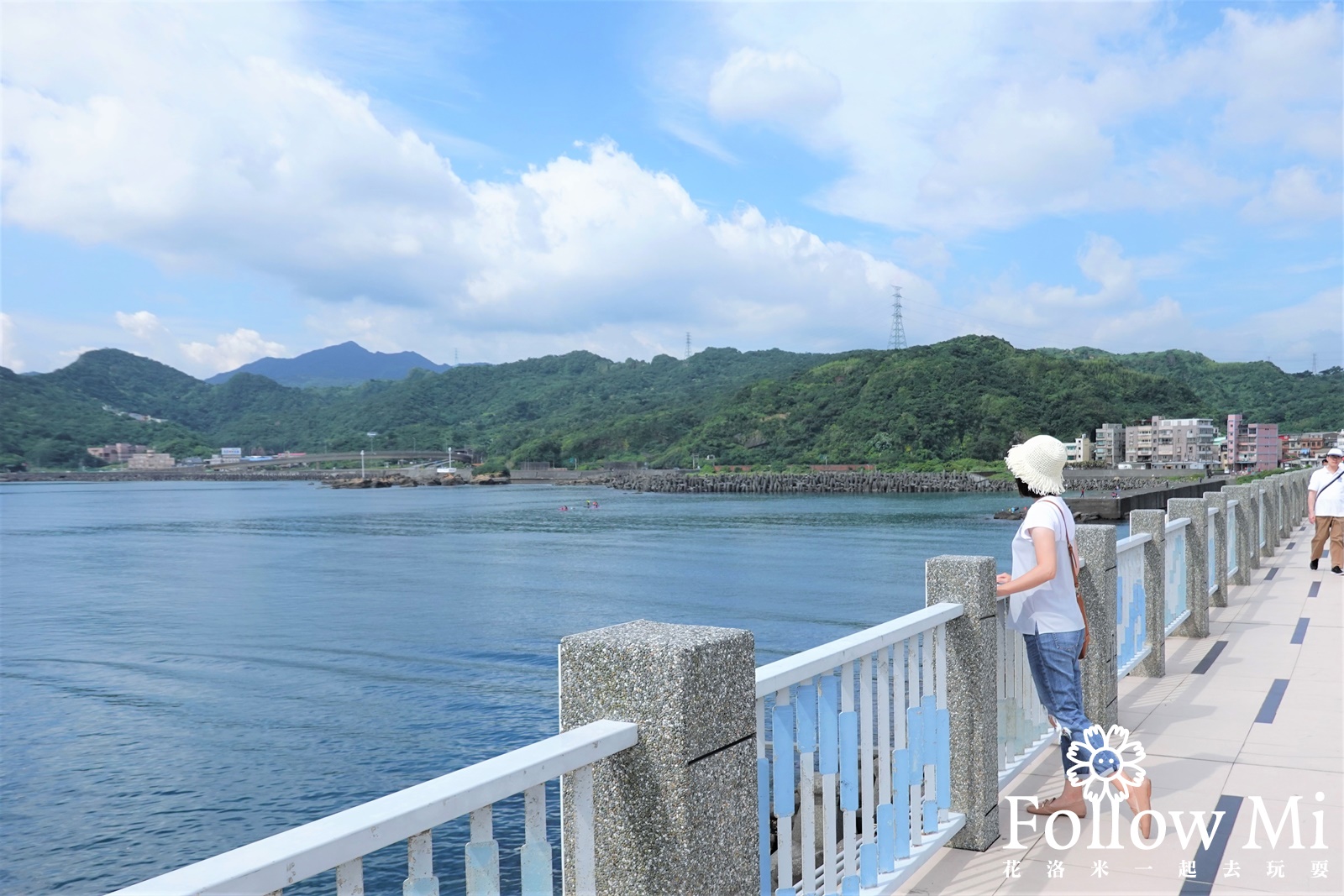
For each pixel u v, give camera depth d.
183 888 1.18
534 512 98.25
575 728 2.05
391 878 10.14
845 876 3.06
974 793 3.88
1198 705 6.13
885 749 3.35
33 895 10.93
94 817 13.16
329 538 66.69
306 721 17.70
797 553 49.59
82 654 25.22
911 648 3.59
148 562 51.31
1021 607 4.11
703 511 94.81
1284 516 16.81
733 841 2.11
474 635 26.67
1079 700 4.07
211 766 15.23
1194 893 3.51
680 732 1.94
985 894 3.50
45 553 57.53
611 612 30.59
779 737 2.68
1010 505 94.62
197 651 25.31
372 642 25.80
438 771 14.75
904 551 49.72
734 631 2.18
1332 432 170.00
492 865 1.71
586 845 2.00
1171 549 7.86
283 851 1.31
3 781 14.63
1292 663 7.23
